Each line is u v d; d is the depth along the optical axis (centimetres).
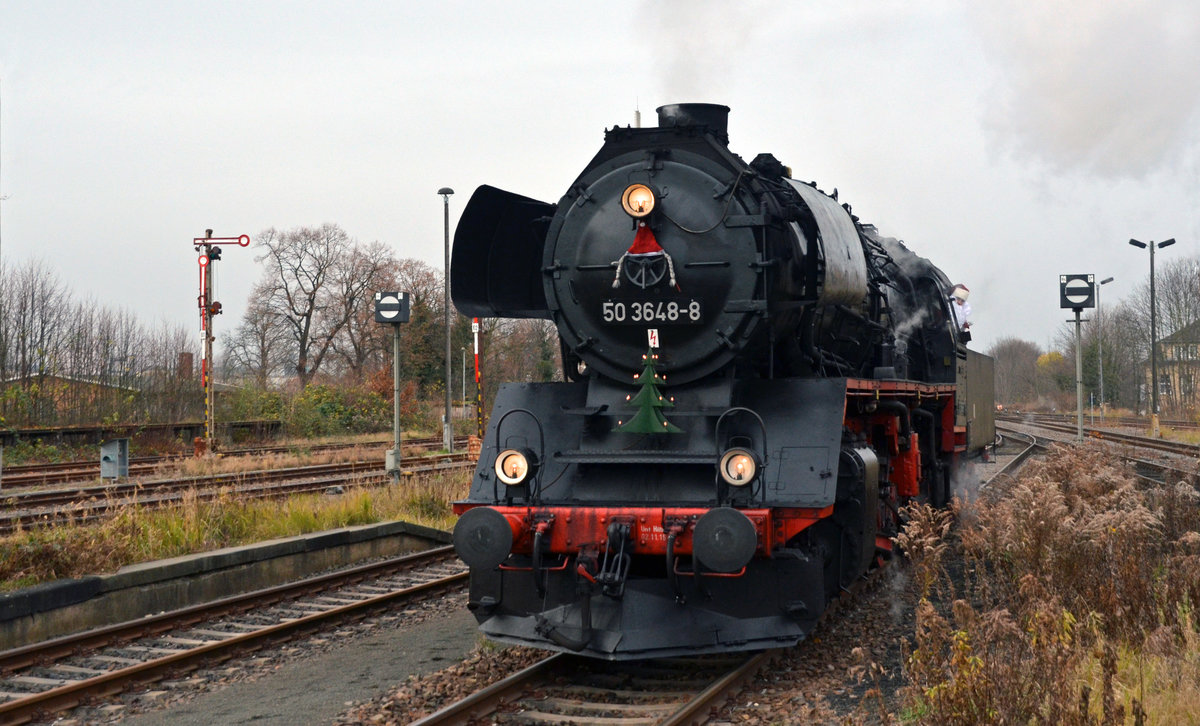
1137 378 5609
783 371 854
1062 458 1251
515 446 793
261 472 1966
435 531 1333
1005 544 827
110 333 3262
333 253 5588
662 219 777
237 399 3469
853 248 905
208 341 2636
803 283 818
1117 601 685
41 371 3064
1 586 822
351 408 3838
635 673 690
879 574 984
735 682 647
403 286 5491
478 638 805
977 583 903
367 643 808
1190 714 535
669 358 775
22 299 3183
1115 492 871
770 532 675
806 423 736
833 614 838
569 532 688
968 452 1484
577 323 803
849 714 576
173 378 3278
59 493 1580
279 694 665
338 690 671
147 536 1035
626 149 818
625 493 734
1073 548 767
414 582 1068
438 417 4375
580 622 671
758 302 747
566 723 582
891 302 1145
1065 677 523
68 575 874
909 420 1045
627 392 793
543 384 832
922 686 556
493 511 670
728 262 756
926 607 579
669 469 738
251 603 931
